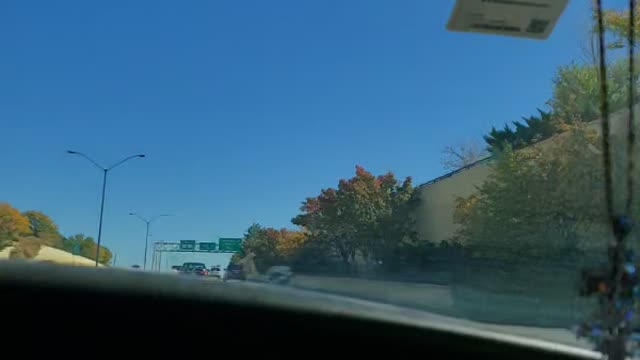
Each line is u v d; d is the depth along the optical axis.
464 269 22.55
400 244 52.19
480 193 33.28
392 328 3.87
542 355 4.05
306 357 3.84
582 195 23.19
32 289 3.55
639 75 16.89
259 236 73.56
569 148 25.83
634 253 3.73
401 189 54.84
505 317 7.95
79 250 87.19
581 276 3.69
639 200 8.62
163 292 3.69
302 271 24.53
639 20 18.70
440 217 50.62
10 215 70.69
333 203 54.69
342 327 3.82
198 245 90.44
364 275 24.20
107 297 3.62
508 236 26.06
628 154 4.29
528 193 26.53
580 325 3.61
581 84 26.23
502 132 44.59
